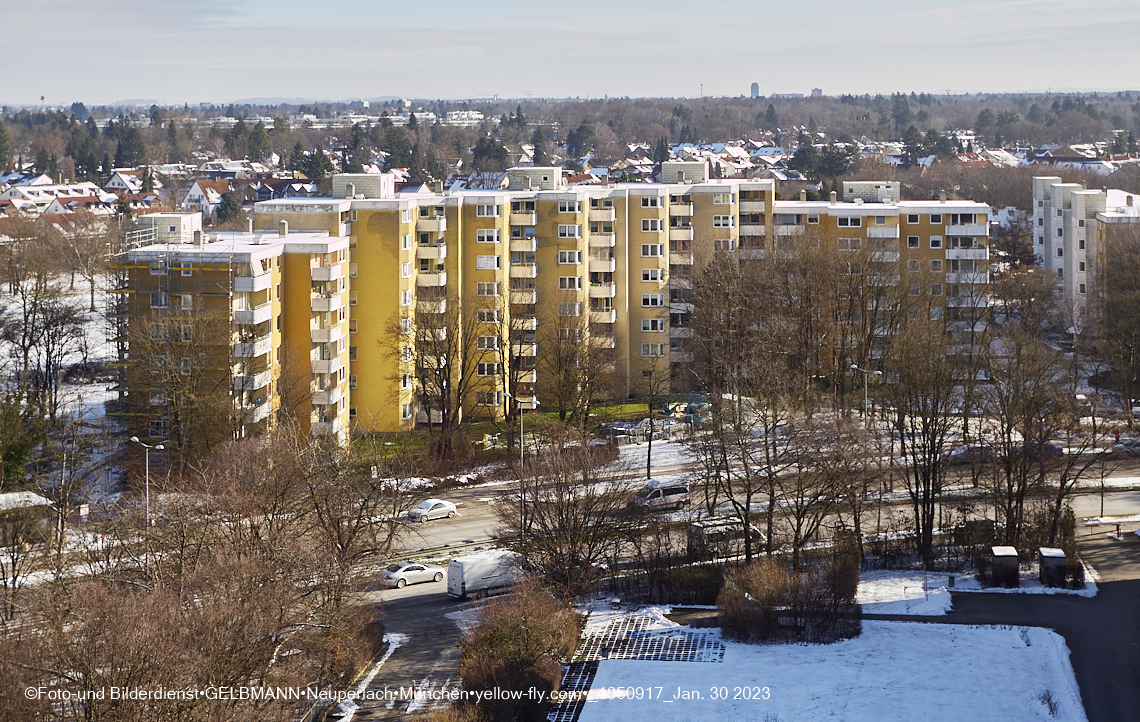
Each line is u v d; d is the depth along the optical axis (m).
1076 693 64.81
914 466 90.12
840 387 123.62
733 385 107.25
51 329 142.12
